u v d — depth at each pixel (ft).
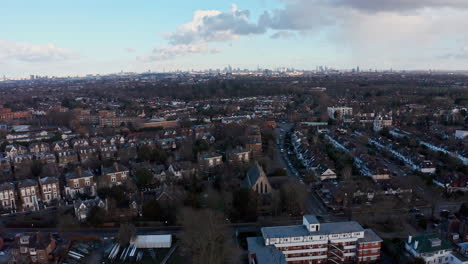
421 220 503.61
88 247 472.85
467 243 432.25
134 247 467.11
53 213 572.92
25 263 430.61
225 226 497.05
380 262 425.69
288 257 426.10
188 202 549.95
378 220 529.86
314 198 622.95
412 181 648.38
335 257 427.33
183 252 458.50
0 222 550.77
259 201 573.74
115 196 584.81
